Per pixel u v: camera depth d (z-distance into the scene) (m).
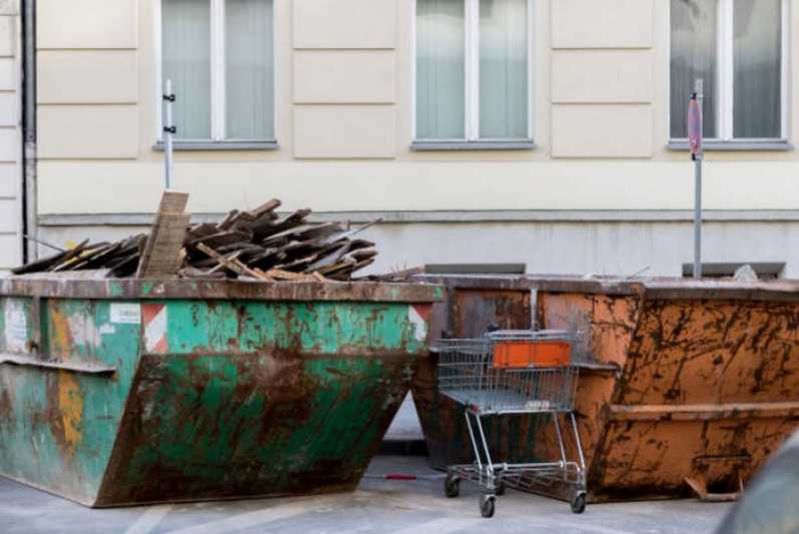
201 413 8.55
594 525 8.59
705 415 9.11
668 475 9.38
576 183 15.35
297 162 15.23
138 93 15.19
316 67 15.20
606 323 9.02
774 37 15.78
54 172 15.11
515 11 15.60
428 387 10.87
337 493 9.55
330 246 9.28
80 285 8.66
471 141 15.44
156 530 8.23
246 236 9.02
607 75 15.37
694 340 8.91
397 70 15.27
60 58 15.10
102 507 8.89
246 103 15.51
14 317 9.75
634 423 9.05
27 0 15.09
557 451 9.46
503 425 10.05
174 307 8.27
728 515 3.09
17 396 9.84
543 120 15.37
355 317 8.80
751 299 8.83
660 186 15.40
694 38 15.67
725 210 15.45
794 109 15.62
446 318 10.73
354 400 8.95
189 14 15.41
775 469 3.04
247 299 8.42
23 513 8.80
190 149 15.19
